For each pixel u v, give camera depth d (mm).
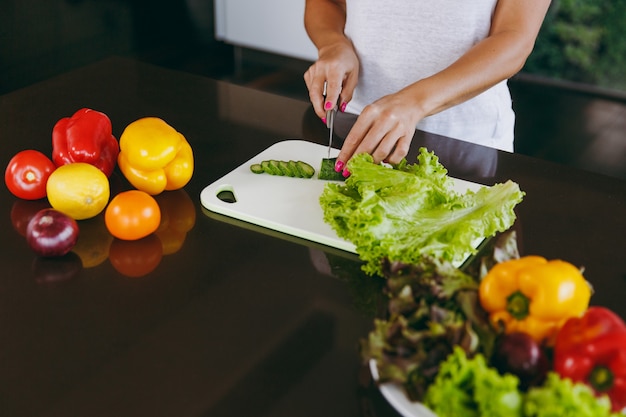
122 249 985
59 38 2842
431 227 929
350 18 1505
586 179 1176
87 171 1003
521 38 1294
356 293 909
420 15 1418
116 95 1440
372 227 903
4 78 2695
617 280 941
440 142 1275
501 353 668
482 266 784
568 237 1027
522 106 2967
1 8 2582
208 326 849
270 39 3494
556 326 709
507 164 1216
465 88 1229
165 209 1077
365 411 735
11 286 910
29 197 1073
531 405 604
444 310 697
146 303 886
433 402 658
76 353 806
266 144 1264
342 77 1313
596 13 2859
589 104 2982
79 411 729
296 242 1010
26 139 1261
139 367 787
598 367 649
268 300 894
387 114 1130
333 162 1146
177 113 1368
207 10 3504
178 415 726
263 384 766
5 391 752
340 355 807
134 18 3145
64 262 957
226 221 1056
